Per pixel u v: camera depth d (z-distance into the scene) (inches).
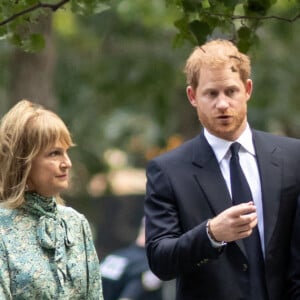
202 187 627.2
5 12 629.3
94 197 1925.4
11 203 580.7
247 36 629.9
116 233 2342.5
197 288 620.4
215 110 620.4
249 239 621.0
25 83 1245.7
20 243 579.2
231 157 631.8
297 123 1834.4
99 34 1824.6
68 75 1823.3
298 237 619.5
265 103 1768.0
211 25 623.8
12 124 584.7
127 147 1929.1
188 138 1787.6
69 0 629.3
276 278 620.4
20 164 582.6
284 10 1332.4
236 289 616.1
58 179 585.9
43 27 1203.9
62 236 588.1
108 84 1798.7
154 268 621.3
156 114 1830.7
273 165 633.0
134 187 2353.6
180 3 625.3
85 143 1828.2
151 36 1812.3
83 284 587.5
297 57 1806.1
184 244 598.5
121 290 1061.8
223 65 620.1
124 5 1584.6
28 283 572.4
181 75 1758.1
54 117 588.1
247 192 625.3
